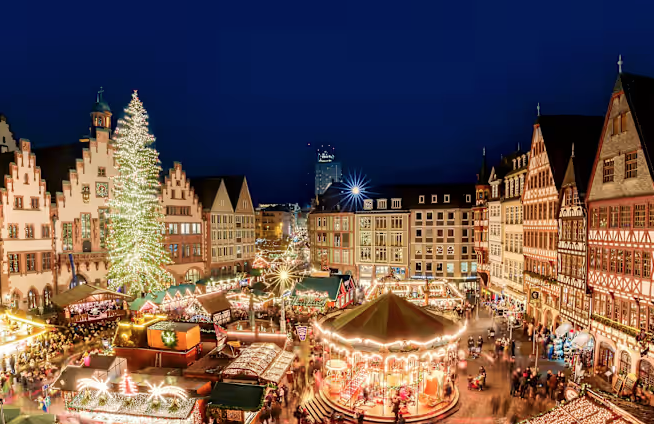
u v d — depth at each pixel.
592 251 31.38
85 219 51.69
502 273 51.94
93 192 52.50
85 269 50.97
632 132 27.30
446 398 26.06
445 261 68.25
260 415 23.78
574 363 30.16
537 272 42.25
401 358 24.72
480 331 41.81
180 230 62.69
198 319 42.75
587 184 33.88
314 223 78.88
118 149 54.84
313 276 54.28
